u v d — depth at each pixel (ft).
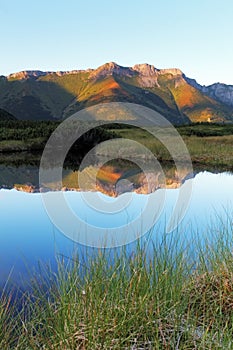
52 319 11.76
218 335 10.68
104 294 11.76
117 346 10.52
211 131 135.23
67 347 10.57
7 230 26.30
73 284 12.35
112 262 13.24
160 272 12.75
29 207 33.91
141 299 11.82
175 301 12.06
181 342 10.79
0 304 12.55
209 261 14.76
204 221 21.85
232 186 46.47
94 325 10.95
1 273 18.25
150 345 10.64
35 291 13.43
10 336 11.69
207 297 13.21
